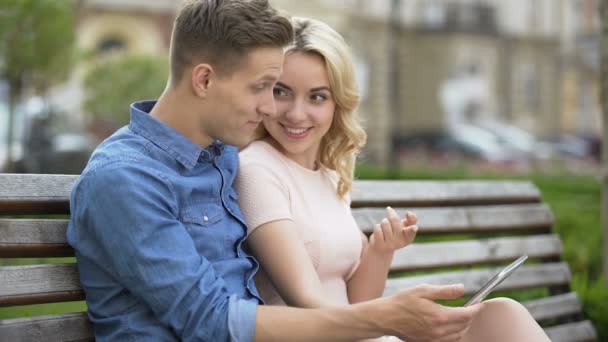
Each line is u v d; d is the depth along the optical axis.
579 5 35.97
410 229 2.46
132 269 1.88
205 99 2.05
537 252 3.54
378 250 2.49
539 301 3.38
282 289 2.28
